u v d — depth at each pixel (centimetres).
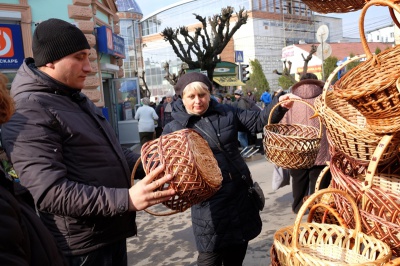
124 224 175
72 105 167
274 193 541
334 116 145
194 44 1346
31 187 143
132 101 1163
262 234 396
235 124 244
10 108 118
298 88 368
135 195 142
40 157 146
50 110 155
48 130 152
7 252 95
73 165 160
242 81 2122
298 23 4981
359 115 164
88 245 165
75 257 164
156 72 4441
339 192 140
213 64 1346
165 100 1120
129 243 407
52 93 163
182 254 368
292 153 226
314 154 230
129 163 202
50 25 162
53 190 143
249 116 249
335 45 4012
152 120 1005
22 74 164
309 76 385
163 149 148
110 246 174
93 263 168
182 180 143
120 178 176
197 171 145
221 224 228
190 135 171
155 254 374
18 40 758
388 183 158
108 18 1120
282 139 227
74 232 163
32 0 779
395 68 125
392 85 118
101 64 977
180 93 244
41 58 161
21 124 148
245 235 232
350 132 139
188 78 240
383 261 120
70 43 162
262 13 4450
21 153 145
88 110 175
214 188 155
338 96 131
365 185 138
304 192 414
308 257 124
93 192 145
